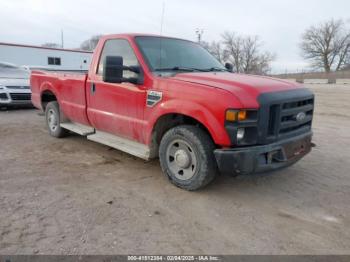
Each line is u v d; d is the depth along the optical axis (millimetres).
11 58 18938
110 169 4605
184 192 3854
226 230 3031
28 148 5609
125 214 3277
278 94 3521
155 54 4324
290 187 4090
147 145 4219
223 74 4152
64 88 5648
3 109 10188
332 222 3227
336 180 4348
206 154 3578
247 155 3301
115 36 4676
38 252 2607
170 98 3725
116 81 3893
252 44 63094
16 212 3246
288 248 2768
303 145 3990
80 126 5711
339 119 9727
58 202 3500
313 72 73000
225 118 3268
